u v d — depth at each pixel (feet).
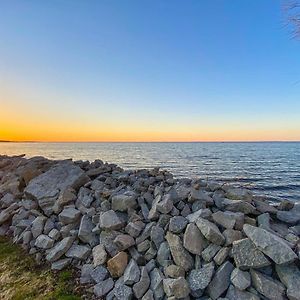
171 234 13.52
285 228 14.08
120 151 324.39
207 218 13.64
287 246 10.85
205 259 12.12
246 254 11.19
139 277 12.39
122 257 13.55
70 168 22.85
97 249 14.58
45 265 15.03
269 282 10.44
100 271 13.44
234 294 10.64
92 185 20.79
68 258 14.98
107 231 15.23
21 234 18.06
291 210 15.57
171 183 19.80
